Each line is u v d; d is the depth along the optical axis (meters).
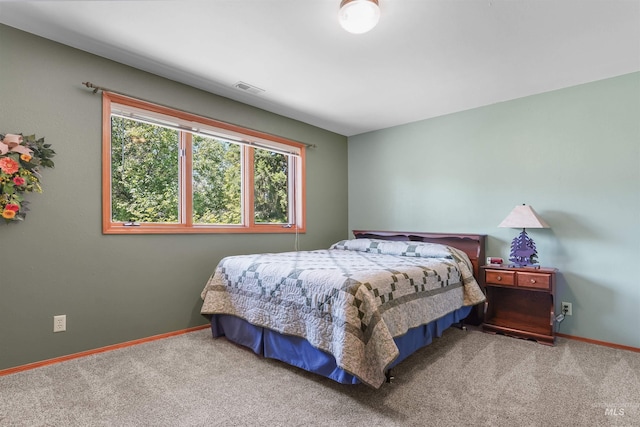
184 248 2.94
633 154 2.62
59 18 2.00
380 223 4.27
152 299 2.73
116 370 2.14
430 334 2.35
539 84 2.90
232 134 3.29
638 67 2.57
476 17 1.94
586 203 2.82
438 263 2.68
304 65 2.57
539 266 2.90
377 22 1.89
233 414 1.66
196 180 3.16
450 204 3.65
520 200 3.17
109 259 2.50
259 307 2.35
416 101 3.31
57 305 2.26
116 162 2.66
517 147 3.20
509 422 1.59
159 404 1.74
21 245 2.12
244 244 3.42
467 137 3.54
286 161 3.97
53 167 2.25
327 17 1.96
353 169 4.58
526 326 2.90
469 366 2.23
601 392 1.87
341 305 1.81
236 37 2.19
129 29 2.11
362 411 1.69
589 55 2.39
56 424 1.56
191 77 2.80
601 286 2.73
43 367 2.16
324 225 4.28
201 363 2.26
